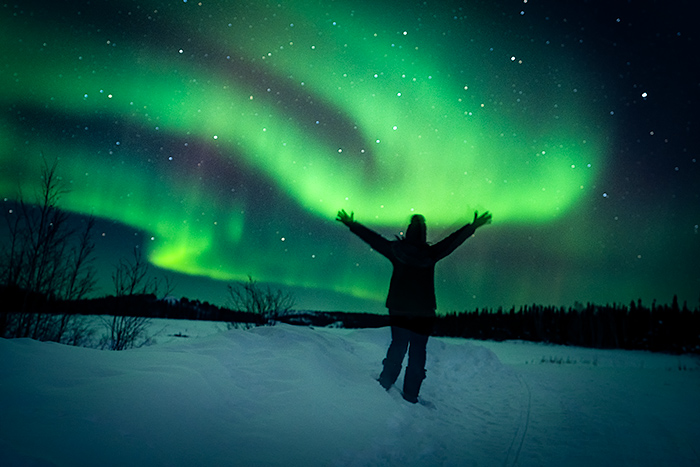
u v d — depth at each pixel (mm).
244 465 2230
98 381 2518
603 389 7066
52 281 7957
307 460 2469
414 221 4715
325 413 3213
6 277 7617
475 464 3043
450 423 4109
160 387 2621
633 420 4805
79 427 2012
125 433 2105
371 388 4172
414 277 4543
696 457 3537
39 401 2148
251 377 3395
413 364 4457
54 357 2744
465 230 4539
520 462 3160
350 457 2689
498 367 7781
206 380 2992
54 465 1702
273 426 2768
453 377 6527
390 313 4574
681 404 6086
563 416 4730
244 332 4535
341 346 5531
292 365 3787
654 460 3410
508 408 5008
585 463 3234
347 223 4707
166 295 9414
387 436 3225
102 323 8555
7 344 2762
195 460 2145
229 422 2627
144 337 8898
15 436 1811
